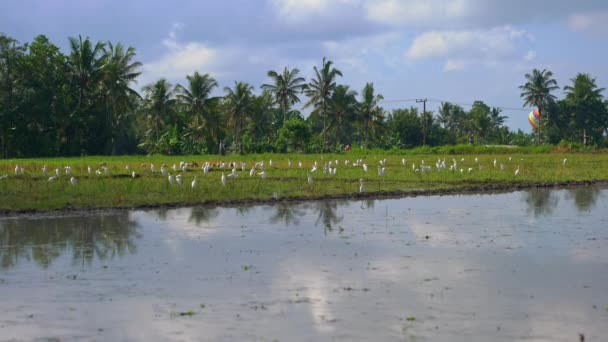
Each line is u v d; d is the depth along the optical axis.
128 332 10.76
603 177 43.59
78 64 82.31
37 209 25.78
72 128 83.81
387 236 19.94
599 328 10.80
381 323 11.07
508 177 42.16
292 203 29.19
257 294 12.98
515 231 20.89
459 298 12.61
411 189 35.03
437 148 85.00
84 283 13.95
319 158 67.75
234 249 17.75
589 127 126.44
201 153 84.00
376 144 103.38
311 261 16.09
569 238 19.50
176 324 11.12
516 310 11.80
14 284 13.88
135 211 26.14
